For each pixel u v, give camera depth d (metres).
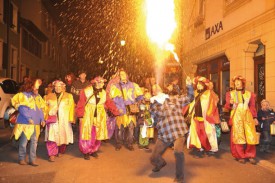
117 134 9.03
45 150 9.09
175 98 6.02
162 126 5.91
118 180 6.02
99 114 7.91
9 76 20.78
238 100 7.62
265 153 8.59
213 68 16.28
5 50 20.02
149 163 7.36
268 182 6.00
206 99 8.01
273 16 10.64
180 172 5.77
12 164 7.29
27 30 24.91
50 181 5.98
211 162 7.57
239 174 6.52
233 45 13.49
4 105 12.86
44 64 30.41
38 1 27.67
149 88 10.71
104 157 8.04
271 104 10.76
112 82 8.97
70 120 7.86
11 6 21.27
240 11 12.98
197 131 7.98
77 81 11.48
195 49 17.83
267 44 11.03
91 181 5.97
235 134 7.53
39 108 7.18
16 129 7.03
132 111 8.82
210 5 15.93
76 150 9.02
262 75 12.10
